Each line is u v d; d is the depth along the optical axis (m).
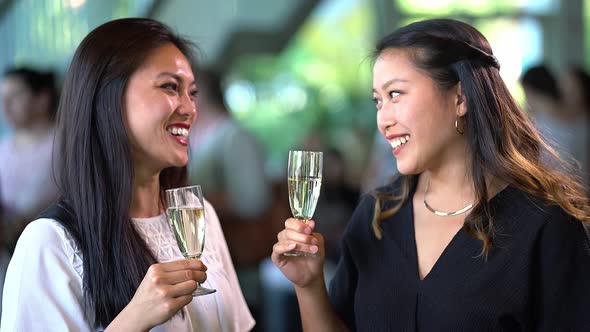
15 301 1.88
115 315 1.94
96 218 1.97
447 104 2.06
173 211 1.84
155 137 2.00
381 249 2.18
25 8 5.95
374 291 2.13
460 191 2.13
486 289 1.96
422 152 2.07
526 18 8.11
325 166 5.50
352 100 9.66
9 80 4.09
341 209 5.18
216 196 4.02
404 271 2.10
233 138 4.03
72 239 1.95
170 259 2.09
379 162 5.95
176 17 6.65
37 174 4.06
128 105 1.99
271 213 4.15
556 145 2.33
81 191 1.98
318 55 10.12
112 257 1.96
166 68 2.01
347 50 10.07
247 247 4.07
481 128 2.06
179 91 2.06
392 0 8.04
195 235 1.85
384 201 2.25
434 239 2.11
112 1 6.16
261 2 7.11
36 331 1.87
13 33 5.95
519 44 8.12
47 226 1.94
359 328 2.16
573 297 1.95
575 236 1.99
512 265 1.97
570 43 8.16
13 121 4.14
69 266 1.93
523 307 1.95
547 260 1.97
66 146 2.02
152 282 1.74
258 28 7.22
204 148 4.05
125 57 1.98
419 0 8.09
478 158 2.06
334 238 4.72
